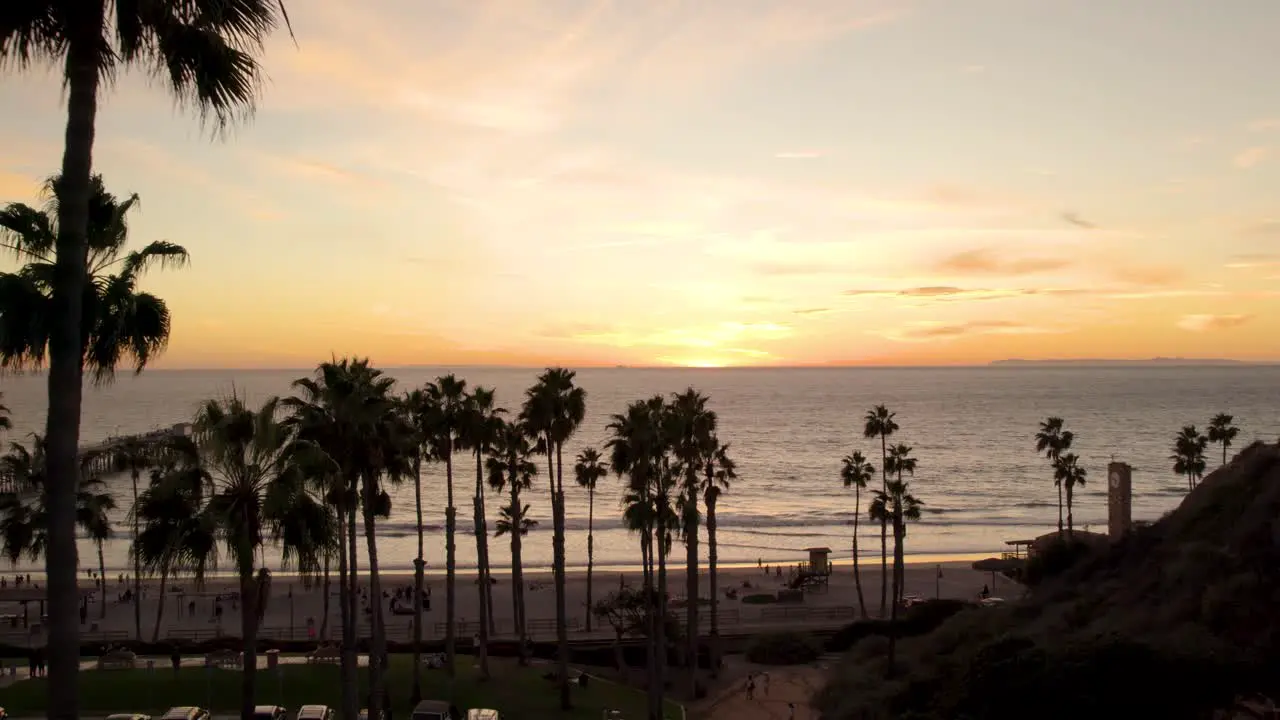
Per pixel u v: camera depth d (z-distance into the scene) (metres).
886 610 68.00
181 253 13.38
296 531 22.31
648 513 39.41
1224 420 88.75
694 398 50.69
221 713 36.50
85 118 10.02
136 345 12.84
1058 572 63.84
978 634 47.88
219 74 10.98
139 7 10.38
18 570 85.88
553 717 39.47
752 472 172.12
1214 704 28.48
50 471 9.73
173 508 21.98
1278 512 40.44
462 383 46.66
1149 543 49.97
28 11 10.05
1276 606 32.81
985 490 149.00
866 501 140.88
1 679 40.44
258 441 22.20
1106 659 30.27
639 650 54.00
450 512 44.09
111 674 40.06
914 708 36.22
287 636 56.78
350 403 28.47
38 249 12.01
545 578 83.94
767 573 85.12
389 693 41.22
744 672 52.56
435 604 69.88
